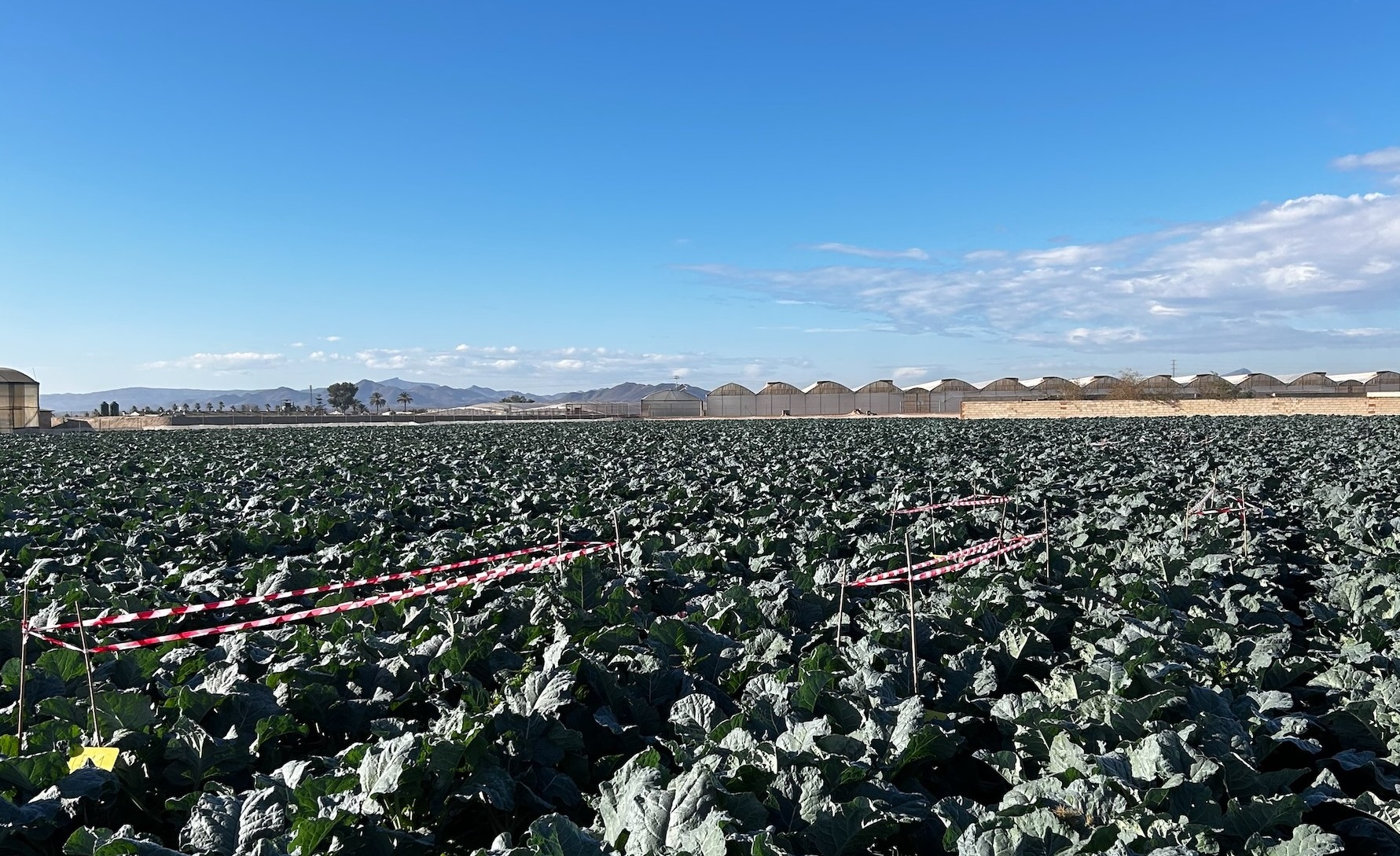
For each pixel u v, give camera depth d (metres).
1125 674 6.37
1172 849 4.13
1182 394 98.56
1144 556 11.13
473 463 26.95
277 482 22.08
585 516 15.77
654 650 7.40
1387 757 5.71
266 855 4.16
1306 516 15.45
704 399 115.50
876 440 36.31
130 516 16.09
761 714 5.84
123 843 4.15
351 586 10.09
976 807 4.78
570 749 5.75
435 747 5.04
